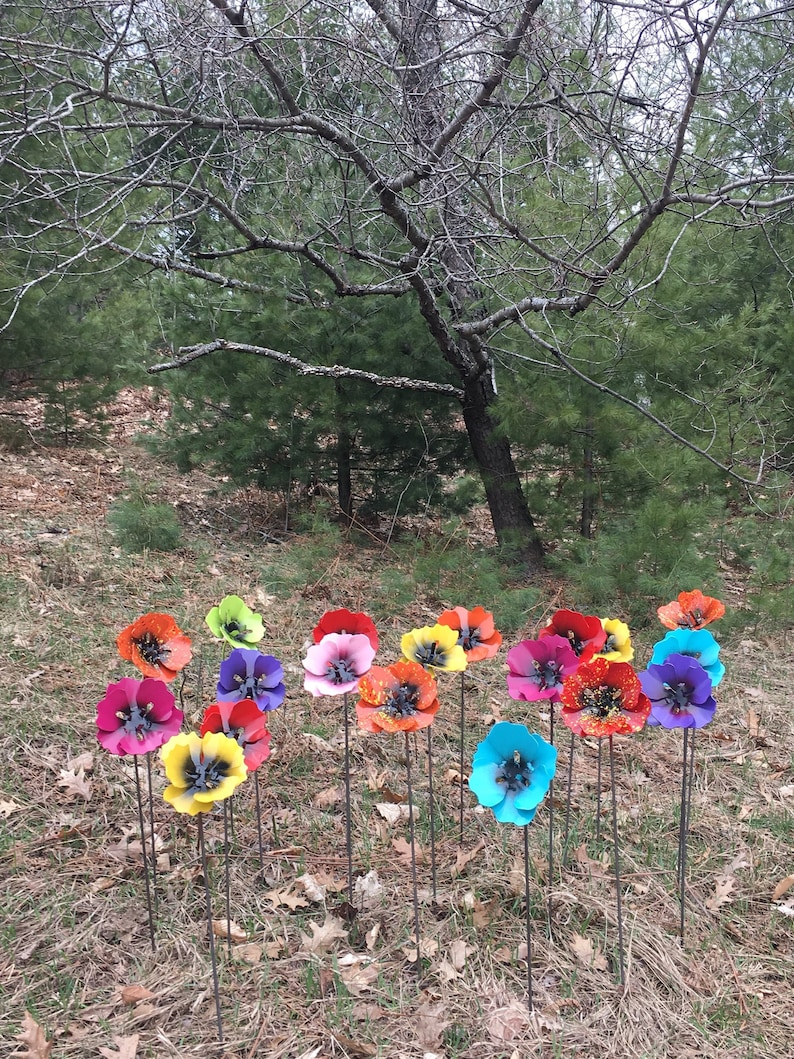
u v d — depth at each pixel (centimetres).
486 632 287
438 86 468
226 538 721
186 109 453
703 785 369
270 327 690
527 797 219
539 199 539
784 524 698
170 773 210
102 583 548
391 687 240
